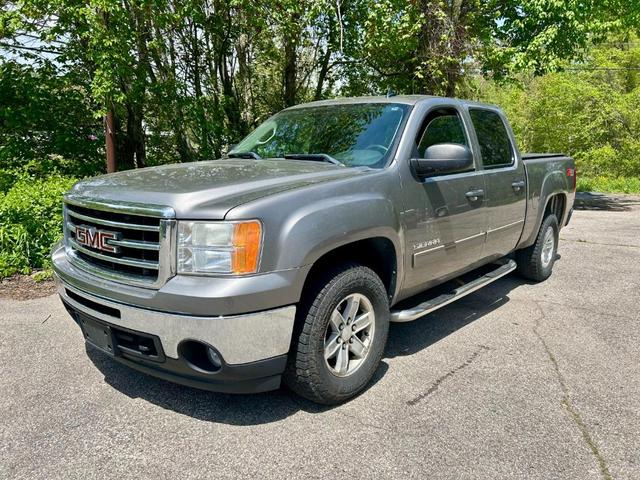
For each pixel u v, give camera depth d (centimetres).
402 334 431
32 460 258
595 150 2402
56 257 342
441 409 309
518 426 291
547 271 594
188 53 1145
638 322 462
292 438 279
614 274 630
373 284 321
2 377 344
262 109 1391
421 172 354
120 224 280
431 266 381
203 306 251
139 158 1108
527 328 446
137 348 282
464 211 405
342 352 312
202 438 279
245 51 1268
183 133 1108
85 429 286
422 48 1273
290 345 285
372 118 389
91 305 299
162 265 263
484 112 477
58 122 999
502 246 484
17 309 473
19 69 969
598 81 2484
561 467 255
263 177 309
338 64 1386
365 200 312
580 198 1778
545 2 1211
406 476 248
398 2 1152
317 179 311
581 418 300
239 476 248
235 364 261
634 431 288
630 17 1367
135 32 905
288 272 267
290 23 1085
